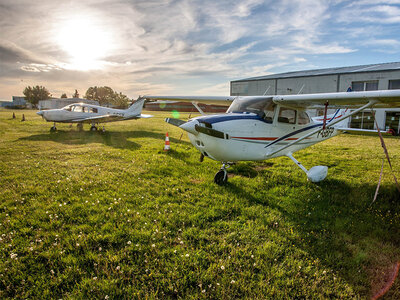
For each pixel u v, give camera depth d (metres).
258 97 4.57
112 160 6.11
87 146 8.08
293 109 4.73
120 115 12.46
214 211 3.28
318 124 5.48
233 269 2.19
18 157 6.19
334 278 2.06
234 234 2.72
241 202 3.64
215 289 1.96
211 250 2.44
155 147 8.10
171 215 3.10
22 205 3.33
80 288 1.94
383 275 2.16
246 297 1.86
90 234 2.62
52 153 6.78
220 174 4.45
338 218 3.15
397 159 6.76
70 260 2.22
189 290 1.95
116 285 1.96
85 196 3.69
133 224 2.89
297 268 2.20
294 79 21.03
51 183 4.23
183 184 4.37
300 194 4.06
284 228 2.91
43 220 2.94
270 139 4.45
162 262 2.21
